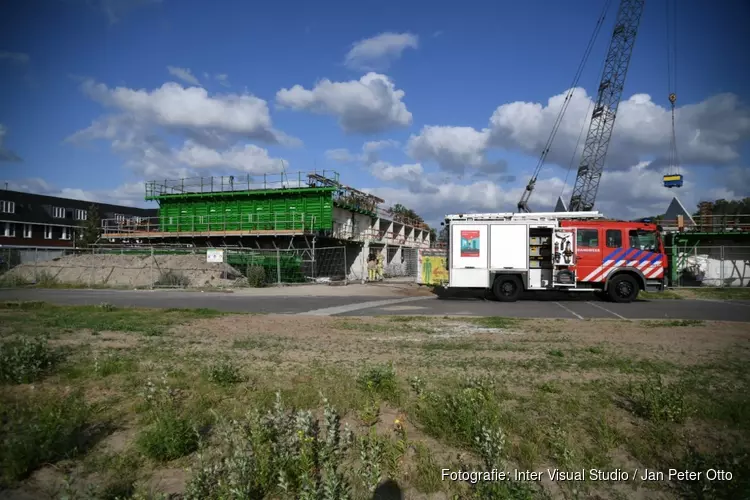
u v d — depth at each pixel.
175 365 7.57
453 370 7.37
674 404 5.28
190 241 42.69
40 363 6.89
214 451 4.35
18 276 28.66
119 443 4.55
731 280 31.80
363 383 6.25
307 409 5.36
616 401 5.89
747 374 7.27
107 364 7.22
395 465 4.11
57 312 14.93
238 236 39.53
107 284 27.97
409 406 5.55
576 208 51.59
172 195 43.19
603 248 19.83
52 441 4.27
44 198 64.75
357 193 46.31
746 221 33.44
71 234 65.00
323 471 3.95
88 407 5.35
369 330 11.69
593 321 13.61
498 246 20.39
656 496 3.80
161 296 22.03
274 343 9.71
